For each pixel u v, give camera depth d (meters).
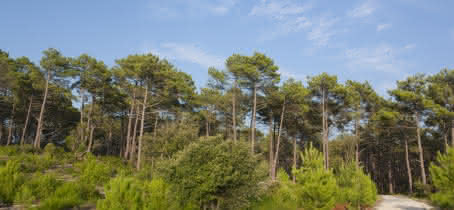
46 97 30.92
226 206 8.23
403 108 30.38
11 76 27.14
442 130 32.44
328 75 30.11
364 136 37.53
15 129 42.38
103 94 32.16
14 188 9.31
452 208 12.27
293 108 30.58
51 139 40.81
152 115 34.94
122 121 38.31
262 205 10.30
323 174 12.12
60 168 17.81
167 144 18.66
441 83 28.58
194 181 8.16
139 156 23.09
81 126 30.59
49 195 9.52
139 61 27.45
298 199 12.23
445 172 12.41
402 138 36.00
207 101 31.14
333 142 36.81
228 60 28.47
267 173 9.74
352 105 32.59
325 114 32.19
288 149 42.38
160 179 10.12
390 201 21.69
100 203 7.24
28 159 17.88
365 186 15.53
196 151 8.79
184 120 21.45
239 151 9.08
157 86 29.08
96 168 14.55
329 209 11.45
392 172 46.44
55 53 28.56
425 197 25.39
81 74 29.95
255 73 27.03
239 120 34.06
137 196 7.44
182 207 7.97
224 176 8.25
